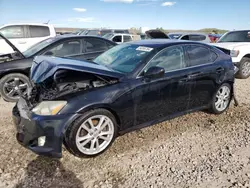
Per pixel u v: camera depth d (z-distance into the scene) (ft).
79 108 9.70
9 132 12.75
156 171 9.59
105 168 9.80
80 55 20.03
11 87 17.92
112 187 8.66
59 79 10.80
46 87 11.01
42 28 30.53
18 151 10.89
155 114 12.28
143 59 11.73
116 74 11.05
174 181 8.96
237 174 9.33
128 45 13.96
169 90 12.32
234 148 11.34
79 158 10.46
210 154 10.83
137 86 11.11
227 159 10.40
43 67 10.94
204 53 14.20
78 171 9.60
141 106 11.50
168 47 12.61
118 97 10.59
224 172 9.46
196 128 13.55
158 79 11.77
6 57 19.17
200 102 14.19
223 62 14.94
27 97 11.45
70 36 20.39
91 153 10.42
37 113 9.61
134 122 11.57
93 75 10.96
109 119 10.69
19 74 17.92
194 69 13.29
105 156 10.65
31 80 11.46
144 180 9.04
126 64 11.99
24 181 8.93
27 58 18.08
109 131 10.85
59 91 10.08
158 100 12.06
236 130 13.30
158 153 10.91
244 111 16.12
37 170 9.59
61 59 11.84
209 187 8.61
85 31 64.44
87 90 10.24
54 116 9.42
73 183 8.89
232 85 15.75
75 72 11.02
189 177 9.18
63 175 9.34
